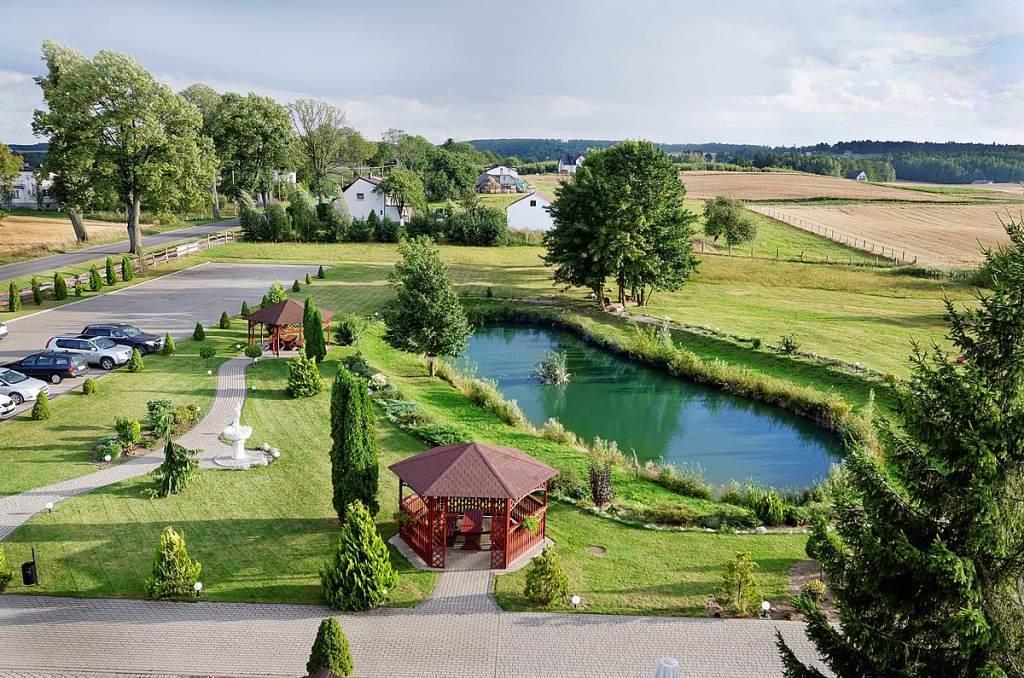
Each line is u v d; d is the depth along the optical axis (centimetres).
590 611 2008
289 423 3425
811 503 2778
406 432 3347
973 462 1223
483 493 2158
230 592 2052
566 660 1792
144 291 6366
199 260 8012
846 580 1378
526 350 5588
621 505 2698
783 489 3109
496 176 17650
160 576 1997
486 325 6362
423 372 4616
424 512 2348
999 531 1174
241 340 4906
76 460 2903
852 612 1276
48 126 6769
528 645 1848
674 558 2319
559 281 6788
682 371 4897
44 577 2095
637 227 6184
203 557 2227
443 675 1722
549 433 3534
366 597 1975
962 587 1166
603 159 6444
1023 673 1159
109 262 6550
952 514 1274
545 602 2034
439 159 15250
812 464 3462
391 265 8162
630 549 2373
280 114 11500
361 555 1986
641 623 1956
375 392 3875
